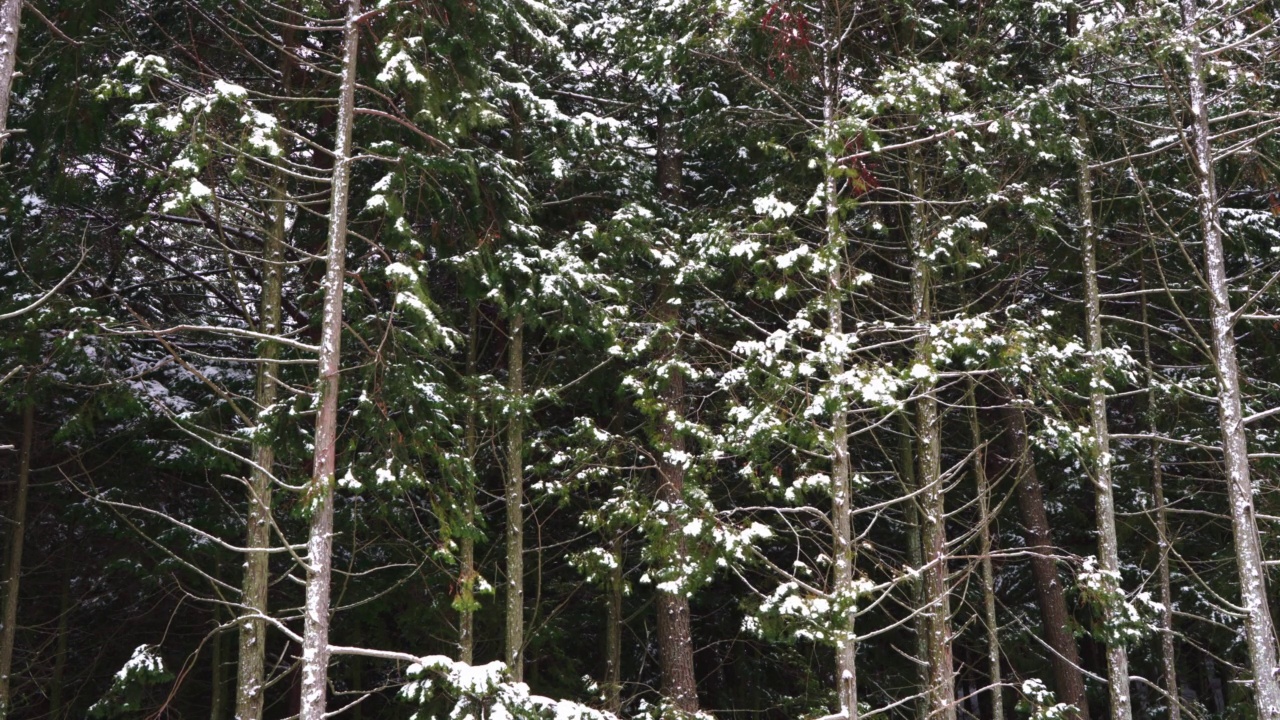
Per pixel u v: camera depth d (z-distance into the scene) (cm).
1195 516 1499
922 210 1074
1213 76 1107
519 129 1176
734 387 1116
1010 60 1107
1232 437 978
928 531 1059
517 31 952
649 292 1285
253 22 945
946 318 1266
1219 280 1017
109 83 653
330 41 1046
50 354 955
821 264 784
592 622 1528
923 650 1220
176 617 1505
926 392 799
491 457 1312
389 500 1121
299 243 1229
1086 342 1273
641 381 898
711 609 1644
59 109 854
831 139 805
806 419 759
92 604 1423
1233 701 1291
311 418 878
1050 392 936
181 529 1182
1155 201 1279
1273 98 1119
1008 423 1353
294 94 1009
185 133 696
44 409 1261
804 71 947
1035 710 917
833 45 905
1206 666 1692
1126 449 1440
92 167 991
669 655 1159
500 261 1015
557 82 1276
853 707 745
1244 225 1214
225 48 1009
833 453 802
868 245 1050
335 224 738
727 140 1121
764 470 816
